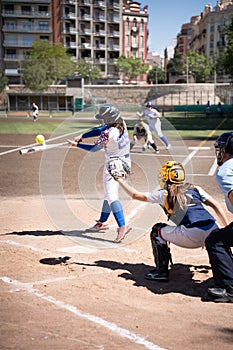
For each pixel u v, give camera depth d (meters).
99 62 148.88
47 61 115.69
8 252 8.55
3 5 132.25
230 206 6.53
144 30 170.25
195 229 6.74
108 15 149.62
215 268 6.41
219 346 4.97
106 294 6.54
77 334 5.19
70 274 7.40
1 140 33.78
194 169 20.16
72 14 140.00
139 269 7.77
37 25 136.38
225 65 67.31
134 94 112.12
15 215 11.77
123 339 5.09
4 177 17.98
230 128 47.44
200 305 6.22
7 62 135.38
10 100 100.12
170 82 174.38
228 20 152.75
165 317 5.75
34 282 6.97
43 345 4.91
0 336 5.11
